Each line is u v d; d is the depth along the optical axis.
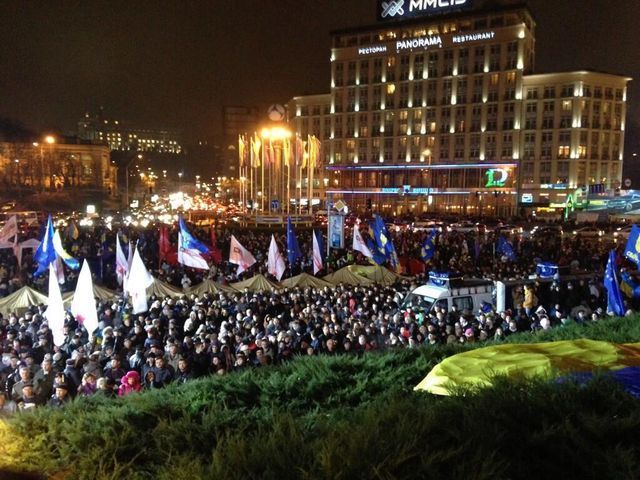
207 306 16.31
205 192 162.00
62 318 11.66
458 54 96.81
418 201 101.19
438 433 3.53
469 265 27.66
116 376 10.70
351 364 7.09
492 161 94.44
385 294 19.00
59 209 75.12
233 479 3.28
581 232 47.12
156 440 4.49
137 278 14.66
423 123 100.12
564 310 16.92
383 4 104.38
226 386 6.08
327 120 109.12
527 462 3.31
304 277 21.59
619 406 3.76
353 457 3.18
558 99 90.19
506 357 5.93
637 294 17.84
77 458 4.43
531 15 97.62
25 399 9.25
